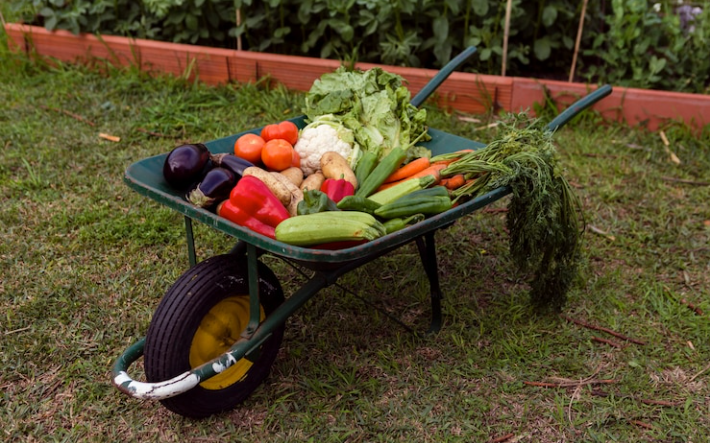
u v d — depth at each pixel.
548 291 3.09
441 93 5.11
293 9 5.49
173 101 5.22
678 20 4.97
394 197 2.69
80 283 3.33
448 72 3.43
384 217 2.54
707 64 4.98
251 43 5.58
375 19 5.06
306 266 2.54
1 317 3.10
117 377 2.29
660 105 4.82
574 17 5.32
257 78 5.42
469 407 2.73
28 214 3.85
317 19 5.47
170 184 2.63
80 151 4.51
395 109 3.26
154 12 5.59
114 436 2.55
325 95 3.40
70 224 3.77
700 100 4.75
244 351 2.40
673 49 4.98
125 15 5.83
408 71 5.08
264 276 2.61
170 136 4.78
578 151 4.64
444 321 3.21
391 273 3.53
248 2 5.17
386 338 3.09
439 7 5.28
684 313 3.28
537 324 3.20
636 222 3.98
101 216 3.83
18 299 3.21
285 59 5.30
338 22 5.18
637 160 4.59
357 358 2.96
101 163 4.40
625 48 5.07
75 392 2.74
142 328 3.07
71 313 3.14
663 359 3.01
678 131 4.79
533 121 2.94
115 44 5.63
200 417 2.61
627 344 3.09
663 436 2.62
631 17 4.90
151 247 3.64
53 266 3.45
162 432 2.58
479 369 2.92
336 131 3.08
